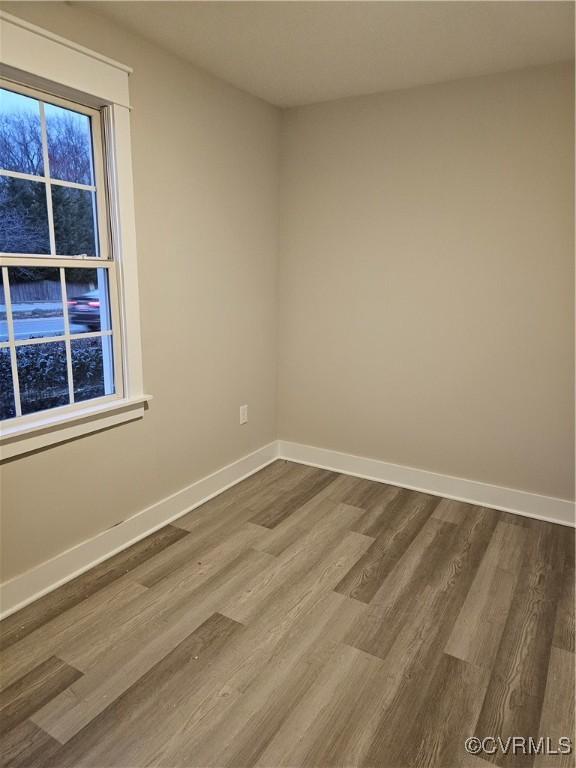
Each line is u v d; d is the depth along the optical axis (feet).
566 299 8.84
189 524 9.21
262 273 11.06
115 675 5.80
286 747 4.98
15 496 6.77
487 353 9.64
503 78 8.73
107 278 7.77
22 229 6.66
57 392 7.35
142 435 8.57
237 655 6.13
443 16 6.83
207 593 7.28
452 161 9.37
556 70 8.32
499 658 6.12
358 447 11.35
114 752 4.90
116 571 7.77
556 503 9.41
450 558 8.20
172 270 8.74
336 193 10.60
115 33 7.23
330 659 6.09
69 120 7.04
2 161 6.34
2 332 6.58
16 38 6.06
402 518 9.50
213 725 5.20
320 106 10.43
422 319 10.14
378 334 10.66
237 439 10.97
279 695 5.57
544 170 8.68
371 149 10.07
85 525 7.79
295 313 11.59
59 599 7.10
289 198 11.18
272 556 8.21
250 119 10.06
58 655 6.08
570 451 9.20
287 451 12.31
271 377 11.88
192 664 5.98
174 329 8.95
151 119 7.96
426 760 4.87
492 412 9.77
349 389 11.23
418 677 5.83
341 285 10.89
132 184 7.77
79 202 7.32
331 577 7.67
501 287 9.32
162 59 7.99
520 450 9.62
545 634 6.52
